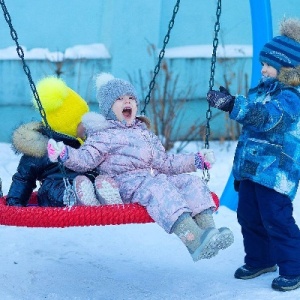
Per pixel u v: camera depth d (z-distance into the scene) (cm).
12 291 482
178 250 570
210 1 934
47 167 459
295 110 452
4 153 846
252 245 497
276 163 456
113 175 436
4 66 865
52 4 890
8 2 877
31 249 565
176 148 900
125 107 445
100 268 532
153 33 897
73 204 421
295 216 650
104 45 905
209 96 443
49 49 895
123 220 399
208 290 480
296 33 460
